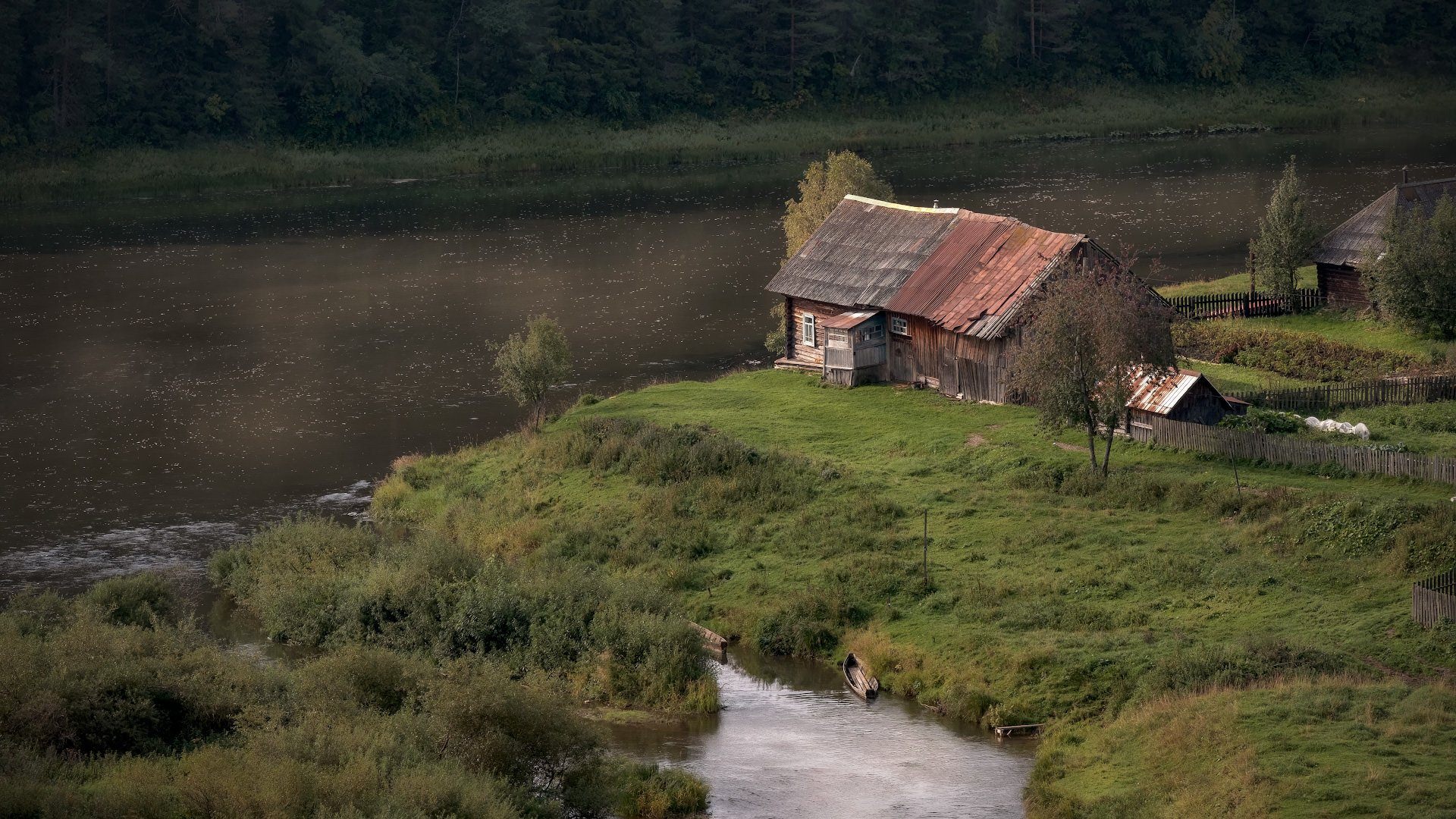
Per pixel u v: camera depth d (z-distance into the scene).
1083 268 79.88
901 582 61.66
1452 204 92.25
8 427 92.94
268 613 63.50
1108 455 68.50
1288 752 43.94
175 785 42.06
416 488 80.00
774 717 53.94
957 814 45.94
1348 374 84.75
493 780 43.06
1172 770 45.19
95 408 96.75
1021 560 62.25
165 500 80.00
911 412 82.06
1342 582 56.12
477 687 45.81
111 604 61.84
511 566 65.44
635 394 90.81
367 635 60.88
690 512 71.25
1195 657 51.34
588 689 56.22
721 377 96.75
